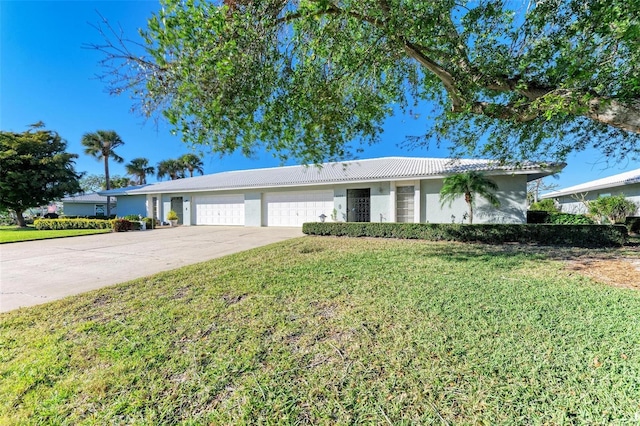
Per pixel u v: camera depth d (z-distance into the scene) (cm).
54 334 316
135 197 2208
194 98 397
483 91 585
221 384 223
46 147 2389
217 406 201
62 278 570
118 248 972
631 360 229
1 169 2173
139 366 250
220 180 2020
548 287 424
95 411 200
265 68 415
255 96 421
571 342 261
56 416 196
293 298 406
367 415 187
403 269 556
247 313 357
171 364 252
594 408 182
